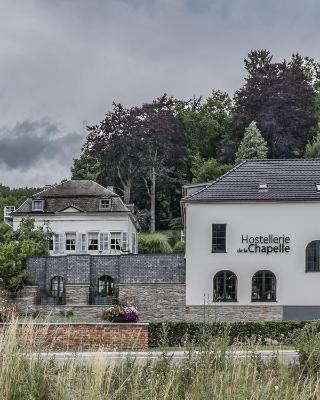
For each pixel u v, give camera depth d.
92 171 88.44
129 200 86.38
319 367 12.98
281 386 11.24
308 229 40.09
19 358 10.80
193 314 40.00
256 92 86.75
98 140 86.81
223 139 88.38
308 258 40.03
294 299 39.62
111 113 87.75
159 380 11.03
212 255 40.16
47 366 11.10
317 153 77.56
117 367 11.84
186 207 40.47
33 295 41.84
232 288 40.06
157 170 87.00
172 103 92.62
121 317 31.84
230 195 40.62
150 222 83.50
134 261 41.25
